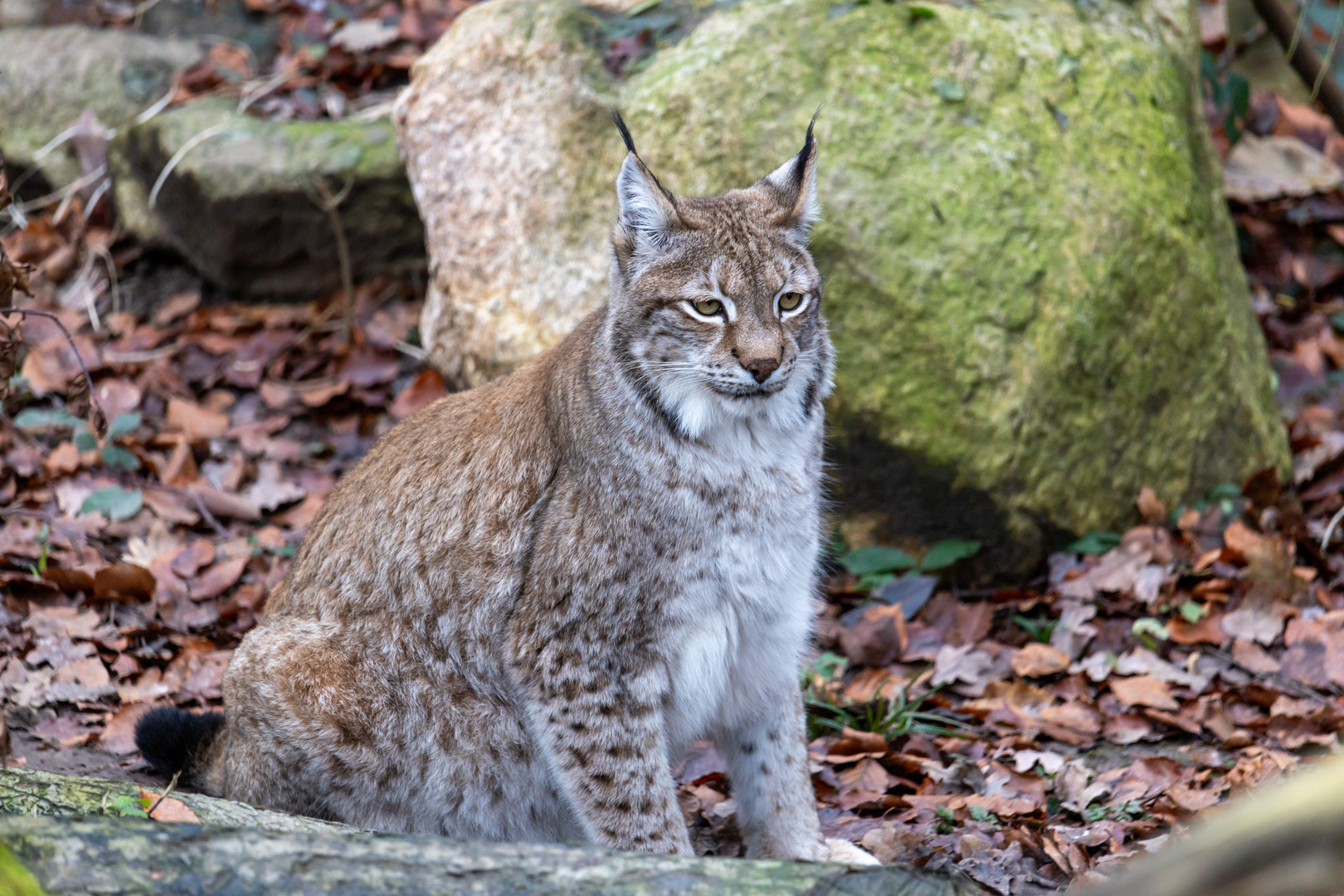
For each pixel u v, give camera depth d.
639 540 6.69
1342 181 14.28
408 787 7.12
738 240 6.75
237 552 10.88
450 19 15.88
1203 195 11.73
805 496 6.98
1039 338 10.29
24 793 5.64
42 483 11.46
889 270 10.23
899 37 10.99
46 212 15.09
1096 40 11.48
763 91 10.78
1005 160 10.61
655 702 6.82
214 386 13.30
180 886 4.35
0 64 15.52
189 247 14.37
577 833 7.37
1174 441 10.94
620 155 11.23
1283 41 13.61
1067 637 9.72
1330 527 10.45
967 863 7.15
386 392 13.05
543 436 7.02
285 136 13.98
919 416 10.21
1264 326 13.22
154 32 16.70
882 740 8.52
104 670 9.27
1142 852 7.11
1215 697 8.78
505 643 6.91
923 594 10.13
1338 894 4.68
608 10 12.09
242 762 7.08
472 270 11.69
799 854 7.19
